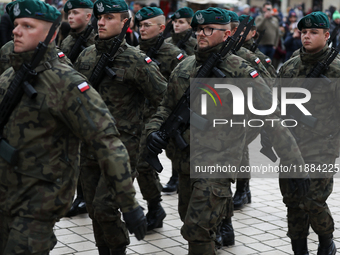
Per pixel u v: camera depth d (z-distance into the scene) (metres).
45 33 3.10
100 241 4.70
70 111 3.04
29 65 3.05
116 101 4.74
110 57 4.70
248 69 4.11
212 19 4.10
